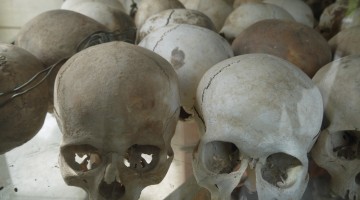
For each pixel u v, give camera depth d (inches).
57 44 50.6
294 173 40.4
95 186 39.3
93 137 36.8
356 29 54.0
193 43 49.0
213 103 39.5
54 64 47.2
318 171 48.2
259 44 52.1
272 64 40.0
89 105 35.5
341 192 45.7
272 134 37.4
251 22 65.2
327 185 47.2
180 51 48.4
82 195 48.6
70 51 50.6
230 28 67.1
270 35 52.1
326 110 43.6
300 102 37.7
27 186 50.1
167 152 40.8
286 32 51.8
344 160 44.6
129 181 39.1
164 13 62.2
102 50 38.6
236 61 41.7
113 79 35.8
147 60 38.6
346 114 42.4
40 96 45.6
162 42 49.9
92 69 36.6
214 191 42.1
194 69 48.1
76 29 51.9
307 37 51.6
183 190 47.4
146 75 37.0
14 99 42.1
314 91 39.9
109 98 35.3
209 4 75.9
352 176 45.1
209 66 48.4
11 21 64.2
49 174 52.4
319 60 50.3
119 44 40.1
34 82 44.5
